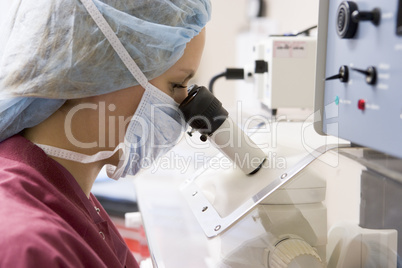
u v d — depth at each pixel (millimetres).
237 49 2471
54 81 700
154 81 772
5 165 690
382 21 604
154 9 738
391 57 586
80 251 604
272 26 2338
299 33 1339
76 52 698
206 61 2805
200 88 782
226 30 2861
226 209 766
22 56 707
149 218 902
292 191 696
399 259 671
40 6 710
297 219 700
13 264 536
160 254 755
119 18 712
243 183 783
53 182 716
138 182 1135
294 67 1217
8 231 560
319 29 764
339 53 725
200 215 819
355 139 686
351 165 707
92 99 744
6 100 713
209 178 905
